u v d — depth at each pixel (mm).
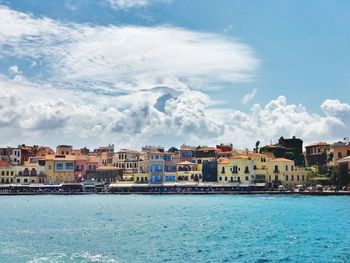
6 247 68750
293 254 64000
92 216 117375
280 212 123875
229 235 81938
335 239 76062
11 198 197500
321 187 195000
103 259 60219
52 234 83500
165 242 74188
